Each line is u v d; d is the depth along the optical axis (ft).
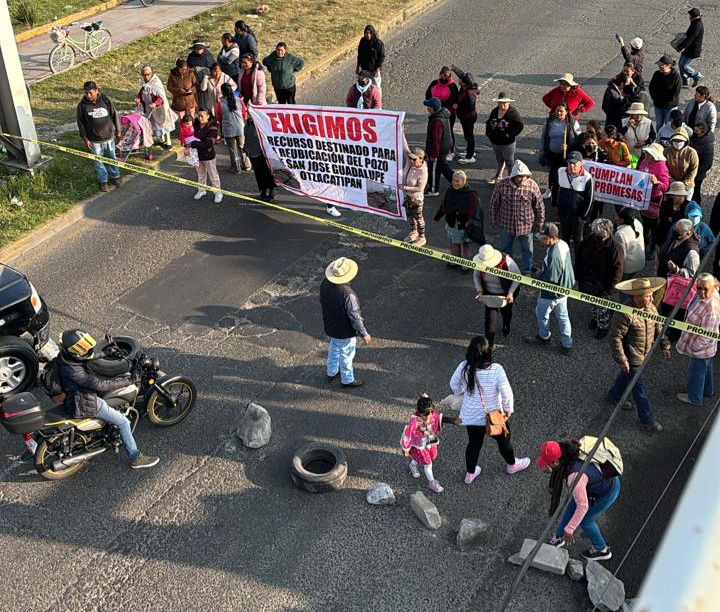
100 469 26.66
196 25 65.05
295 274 37.09
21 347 28.89
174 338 33.06
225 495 25.66
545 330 31.37
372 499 24.90
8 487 25.98
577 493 20.99
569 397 29.30
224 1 70.64
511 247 35.27
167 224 41.11
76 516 24.98
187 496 25.64
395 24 67.26
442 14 69.41
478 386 23.91
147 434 28.02
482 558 23.21
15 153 44.01
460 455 26.84
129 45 61.21
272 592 22.43
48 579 23.03
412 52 61.77
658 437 27.27
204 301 35.32
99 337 32.96
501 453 25.39
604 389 29.60
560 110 38.19
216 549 23.81
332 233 40.19
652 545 23.41
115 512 25.12
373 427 28.19
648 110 43.45
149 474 26.45
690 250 30.14
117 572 23.20
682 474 25.80
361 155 36.70
